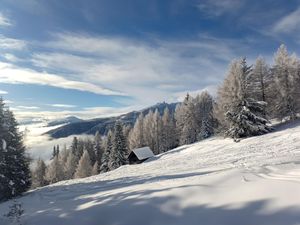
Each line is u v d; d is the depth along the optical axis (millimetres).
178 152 47781
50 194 19719
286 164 11188
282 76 49656
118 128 73750
